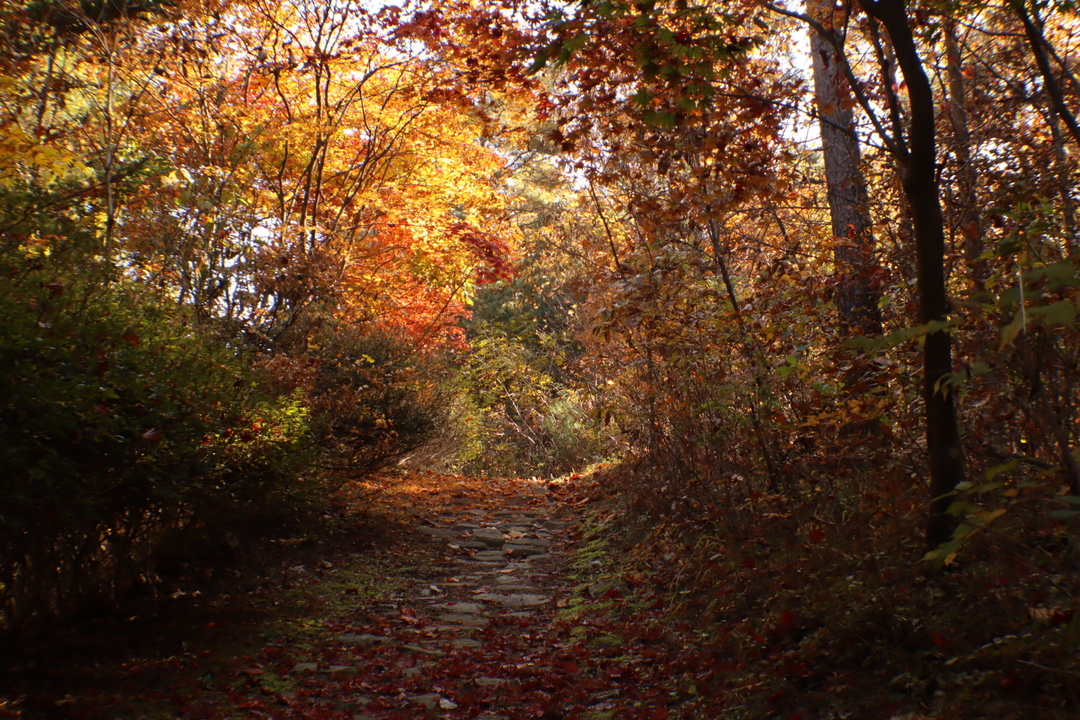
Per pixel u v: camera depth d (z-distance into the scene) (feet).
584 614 20.45
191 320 21.79
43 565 15.56
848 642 12.92
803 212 24.67
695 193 19.62
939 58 21.03
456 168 42.91
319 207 40.06
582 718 13.93
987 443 15.34
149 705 13.88
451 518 32.81
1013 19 20.56
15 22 25.98
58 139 24.14
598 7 14.82
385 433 29.55
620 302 22.76
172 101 32.19
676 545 22.67
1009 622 11.43
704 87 15.90
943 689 10.84
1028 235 10.97
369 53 38.22
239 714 14.03
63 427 13.28
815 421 16.97
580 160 23.62
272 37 37.42
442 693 15.53
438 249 43.11
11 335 12.60
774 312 19.84
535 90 21.77
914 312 16.84
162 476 15.80
